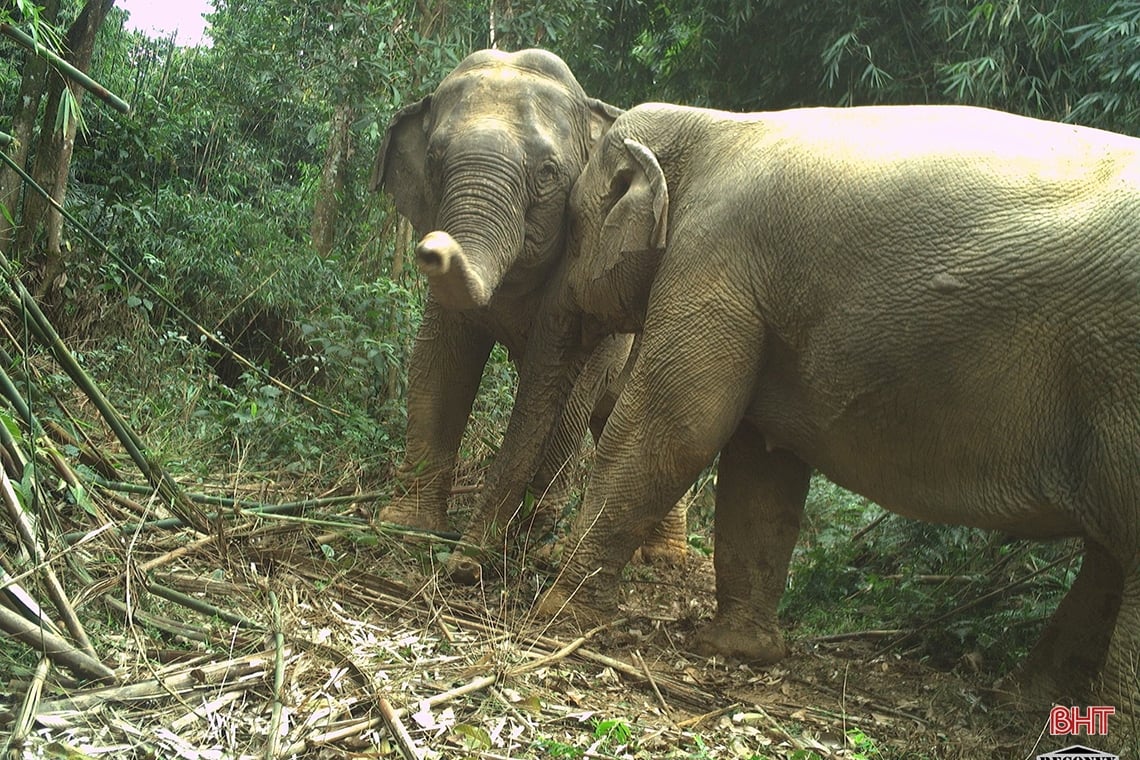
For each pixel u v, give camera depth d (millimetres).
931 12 6973
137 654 3074
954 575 4863
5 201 6125
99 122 7789
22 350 3650
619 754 3092
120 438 3746
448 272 4254
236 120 11039
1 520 3229
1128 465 3199
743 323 3969
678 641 4477
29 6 3545
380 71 7609
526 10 8094
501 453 5105
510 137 4898
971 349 3455
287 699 2939
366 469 5605
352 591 4102
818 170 3836
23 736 2480
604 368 5680
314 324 6664
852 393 3738
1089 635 3848
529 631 4062
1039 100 6648
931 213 3545
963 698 3920
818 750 3391
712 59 8586
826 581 5070
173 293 7094
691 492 6676
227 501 4250
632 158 4465
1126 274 3197
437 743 2928
